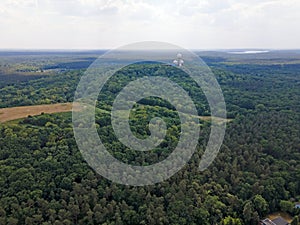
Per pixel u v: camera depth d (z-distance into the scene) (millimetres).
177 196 61719
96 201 59000
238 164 77062
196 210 60062
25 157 68375
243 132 94250
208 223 59500
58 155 68062
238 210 64188
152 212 58250
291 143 87875
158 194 63531
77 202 57969
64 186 61000
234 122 102750
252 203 65062
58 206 56875
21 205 56250
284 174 73062
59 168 64438
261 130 97312
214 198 63812
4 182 60062
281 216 66375
